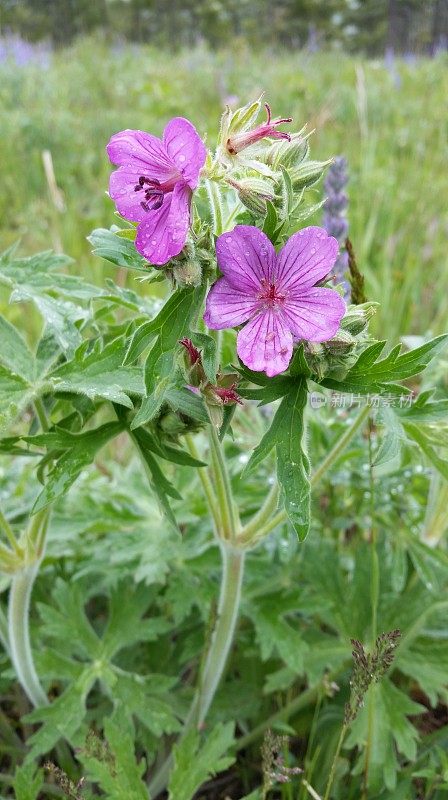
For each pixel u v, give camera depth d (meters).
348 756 0.21
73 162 0.61
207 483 0.18
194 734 0.18
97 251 0.15
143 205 0.13
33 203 0.49
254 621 0.21
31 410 0.25
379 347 0.14
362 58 1.26
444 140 0.60
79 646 0.21
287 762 0.19
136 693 0.20
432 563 0.23
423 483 0.25
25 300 0.17
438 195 0.51
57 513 0.23
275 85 0.88
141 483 0.24
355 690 0.15
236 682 0.23
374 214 0.44
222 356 0.18
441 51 1.22
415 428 0.17
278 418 0.14
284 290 0.14
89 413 0.17
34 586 0.24
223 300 0.14
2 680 0.22
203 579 0.22
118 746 0.17
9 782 0.21
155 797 0.22
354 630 0.22
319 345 0.14
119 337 0.16
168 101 0.79
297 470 0.14
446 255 0.44
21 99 0.83
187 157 0.13
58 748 0.21
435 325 0.36
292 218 0.14
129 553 0.22
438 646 0.21
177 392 0.15
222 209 0.15
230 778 0.22
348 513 0.24
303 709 0.22
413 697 0.24
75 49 1.32
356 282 0.17
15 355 0.17
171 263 0.14
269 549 0.22
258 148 0.14
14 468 0.26
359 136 0.59
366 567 0.22
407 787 0.19
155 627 0.21
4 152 0.59
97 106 0.79
